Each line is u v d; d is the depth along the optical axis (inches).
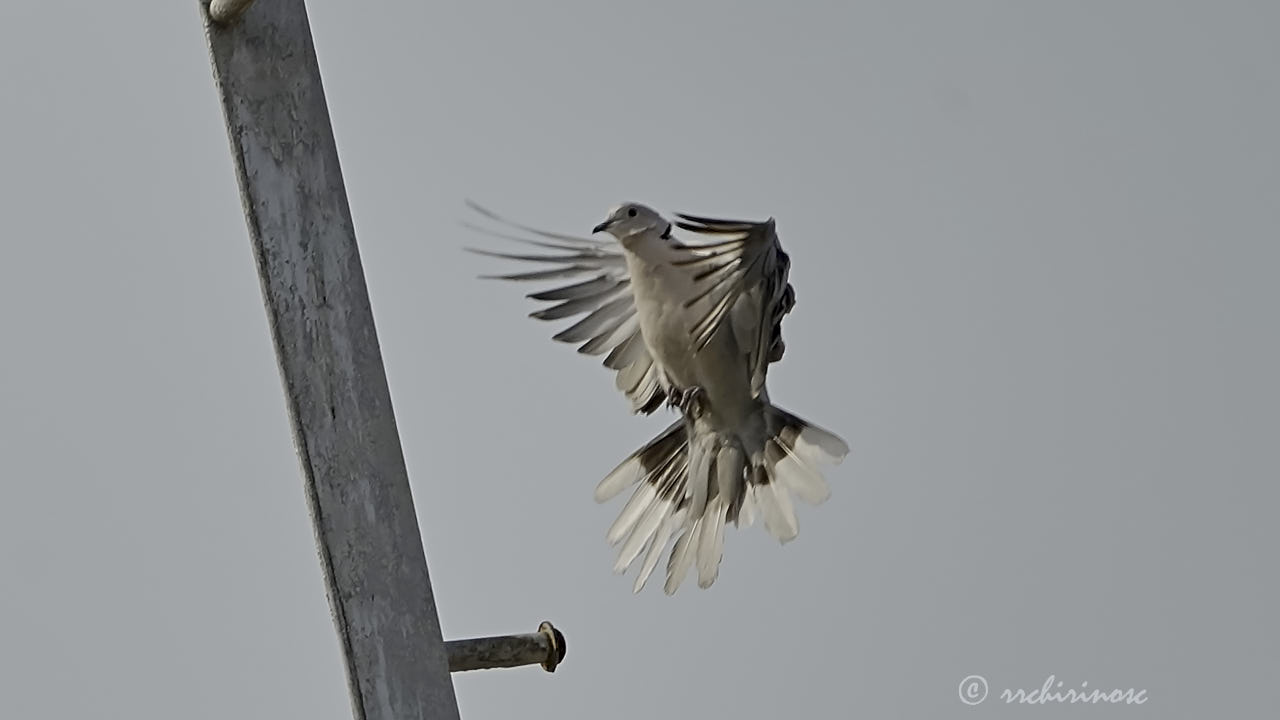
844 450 538.6
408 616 334.6
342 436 339.6
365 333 346.9
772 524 536.1
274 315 342.0
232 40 352.2
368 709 327.3
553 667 371.9
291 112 353.7
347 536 335.0
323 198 351.3
